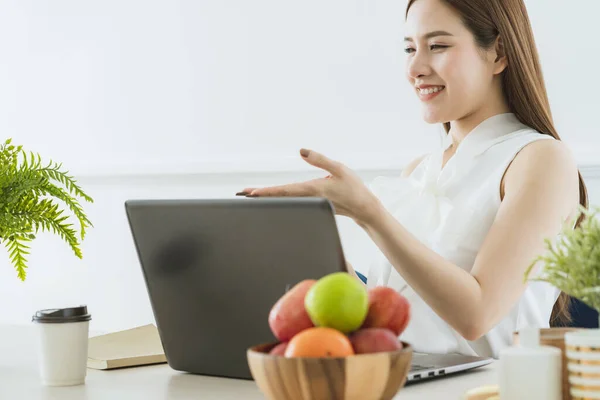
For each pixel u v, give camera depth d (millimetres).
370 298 1036
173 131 4215
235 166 4012
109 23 4355
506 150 1948
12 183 1523
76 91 4453
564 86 3225
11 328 2096
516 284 1706
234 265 1279
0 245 4574
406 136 3668
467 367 1427
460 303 1591
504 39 1947
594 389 1000
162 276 1376
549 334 1080
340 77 3805
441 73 1938
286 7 3908
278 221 1206
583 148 3199
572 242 1016
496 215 1829
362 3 3734
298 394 919
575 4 3193
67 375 1349
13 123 4617
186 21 4156
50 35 4500
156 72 4246
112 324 4355
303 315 991
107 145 4387
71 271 4438
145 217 1354
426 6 1935
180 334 1402
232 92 4055
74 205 1605
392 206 2090
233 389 1292
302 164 3850
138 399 1235
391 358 925
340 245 1167
